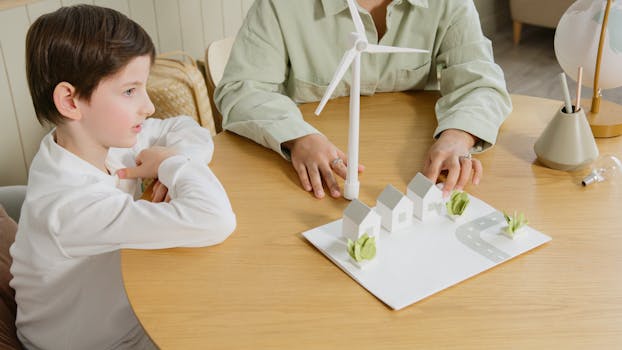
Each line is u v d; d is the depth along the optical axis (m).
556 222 1.05
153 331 0.82
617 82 1.33
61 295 1.10
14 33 2.04
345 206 1.11
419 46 1.50
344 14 1.45
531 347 0.79
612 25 1.26
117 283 1.12
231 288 0.91
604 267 0.94
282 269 0.95
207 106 2.37
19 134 2.15
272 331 0.82
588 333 0.81
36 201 1.05
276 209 1.10
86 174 1.09
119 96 1.04
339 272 0.94
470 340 0.80
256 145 1.34
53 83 1.02
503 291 0.89
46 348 1.16
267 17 1.45
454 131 1.28
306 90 1.52
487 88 1.40
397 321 0.84
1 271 1.23
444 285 0.90
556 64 3.94
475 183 1.16
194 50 2.74
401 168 1.22
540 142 1.22
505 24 4.61
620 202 1.11
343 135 1.36
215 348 0.80
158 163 1.16
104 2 2.28
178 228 0.98
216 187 1.07
